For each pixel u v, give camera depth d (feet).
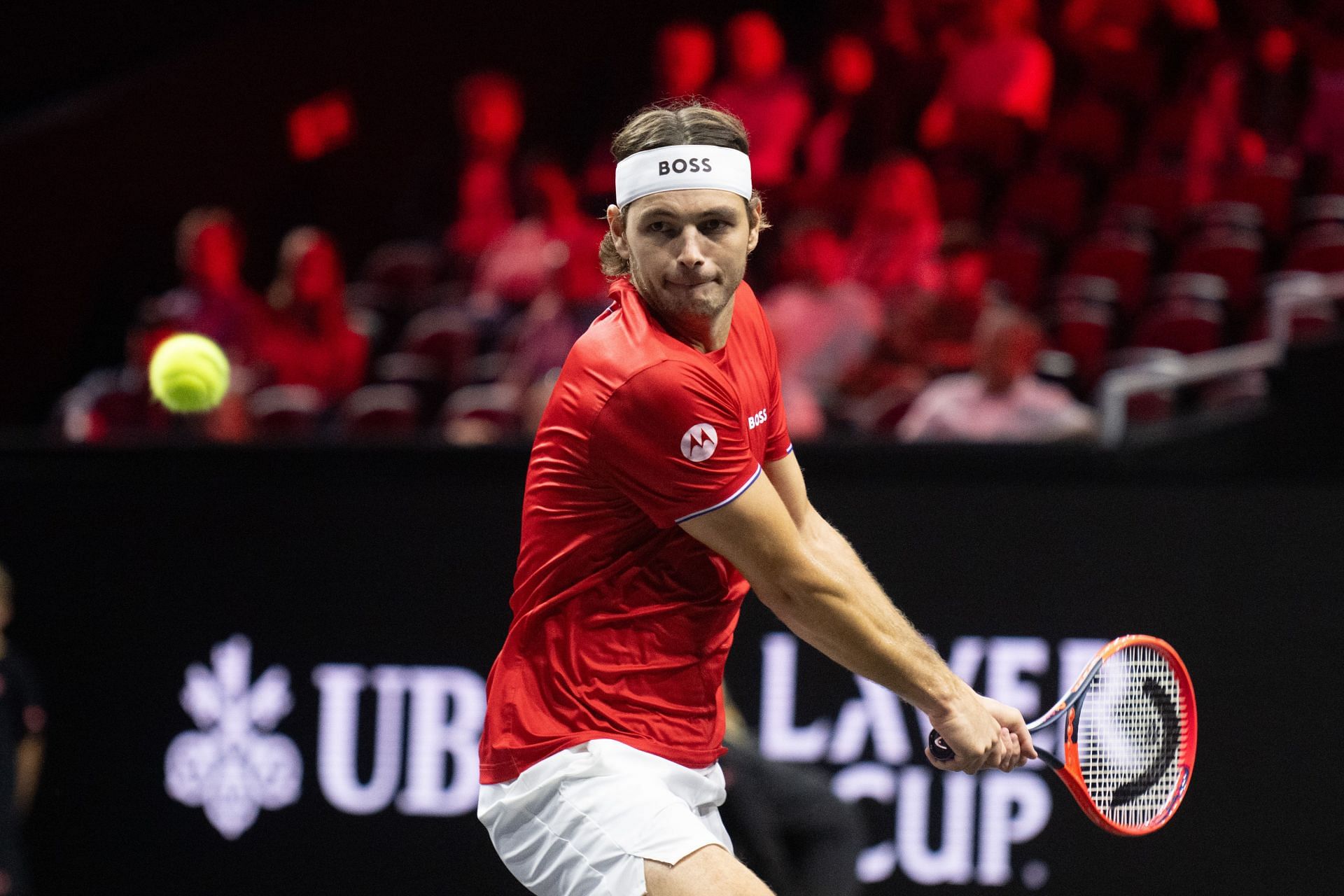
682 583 24.49
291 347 73.31
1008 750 25.98
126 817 51.39
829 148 93.61
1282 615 47.29
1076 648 47.85
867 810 48.42
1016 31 91.50
